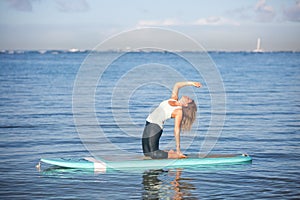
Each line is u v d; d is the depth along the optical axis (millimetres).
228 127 13102
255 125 13562
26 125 13367
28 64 62375
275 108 17859
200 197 6633
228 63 65625
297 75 39625
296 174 7934
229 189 7043
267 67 54625
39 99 20984
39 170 8227
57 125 13383
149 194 6789
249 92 24891
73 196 6695
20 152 9758
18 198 6586
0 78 35781
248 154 9625
